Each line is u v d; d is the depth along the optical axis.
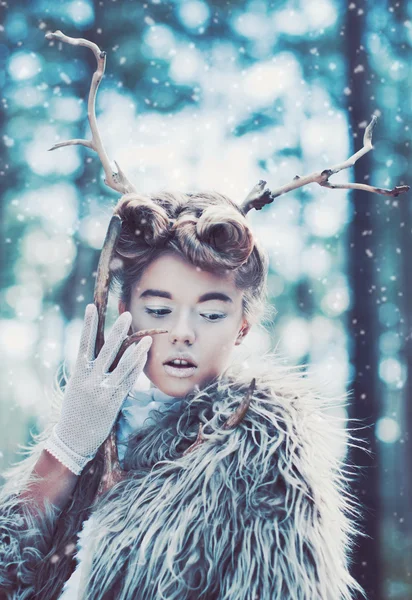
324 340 8.34
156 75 8.17
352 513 1.53
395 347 8.86
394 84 8.51
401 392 8.85
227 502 1.39
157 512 1.39
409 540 7.64
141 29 8.33
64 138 8.11
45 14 8.32
